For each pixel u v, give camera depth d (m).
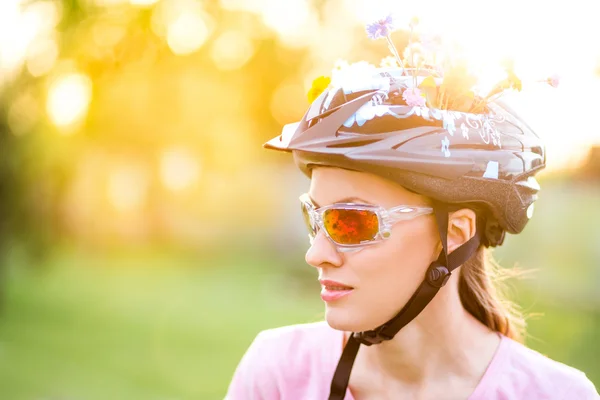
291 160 26.30
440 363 1.65
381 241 1.47
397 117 1.45
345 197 1.48
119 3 6.64
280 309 14.75
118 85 9.85
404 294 1.50
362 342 1.57
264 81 9.95
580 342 9.97
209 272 21.73
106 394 7.72
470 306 1.74
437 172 1.44
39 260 12.77
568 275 13.77
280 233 26.78
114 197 27.52
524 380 1.62
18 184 11.71
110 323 12.48
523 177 1.57
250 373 1.86
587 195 13.66
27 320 12.52
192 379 8.50
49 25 7.27
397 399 1.67
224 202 28.12
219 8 7.58
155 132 13.20
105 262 23.52
